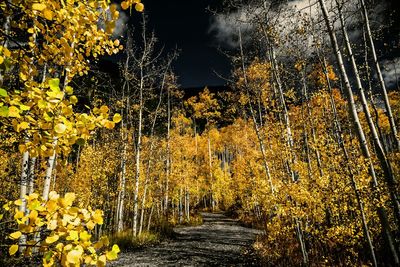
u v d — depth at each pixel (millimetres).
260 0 11922
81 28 2629
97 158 18219
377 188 7934
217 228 24531
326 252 9586
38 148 2057
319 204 8656
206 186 41062
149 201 20906
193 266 11211
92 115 2107
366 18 9633
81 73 3172
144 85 18484
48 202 1775
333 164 8883
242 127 25094
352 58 8008
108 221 22312
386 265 8094
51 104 1869
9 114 1804
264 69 14547
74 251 1731
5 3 2445
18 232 1762
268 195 10195
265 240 13156
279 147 11406
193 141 41656
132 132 18844
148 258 12695
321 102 15094
